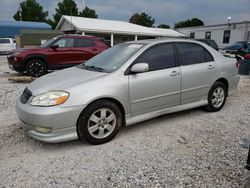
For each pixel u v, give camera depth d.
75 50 8.90
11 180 2.56
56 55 8.63
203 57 4.48
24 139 3.54
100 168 2.78
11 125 4.08
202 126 4.01
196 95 4.36
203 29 33.31
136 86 3.54
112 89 3.32
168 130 3.84
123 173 2.67
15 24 31.84
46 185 2.48
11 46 22.67
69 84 3.24
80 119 3.16
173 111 4.11
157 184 2.48
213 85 4.58
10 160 2.96
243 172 2.66
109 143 3.40
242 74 10.25
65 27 27.05
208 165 2.80
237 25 29.25
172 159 2.95
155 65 3.82
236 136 3.60
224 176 2.59
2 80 8.23
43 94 3.12
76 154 3.10
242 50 19.12
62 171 2.72
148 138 3.55
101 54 4.43
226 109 4.96
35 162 2.92
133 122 3.64
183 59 4.18
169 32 32.19
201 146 3.28
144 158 2.98
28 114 3.07
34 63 8.42
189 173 2.65
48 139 3.04
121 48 4.17
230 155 3.02
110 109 3.37
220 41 31.44
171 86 3.94
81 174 2.66
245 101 5.63
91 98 3.15
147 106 3.73
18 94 6.17
